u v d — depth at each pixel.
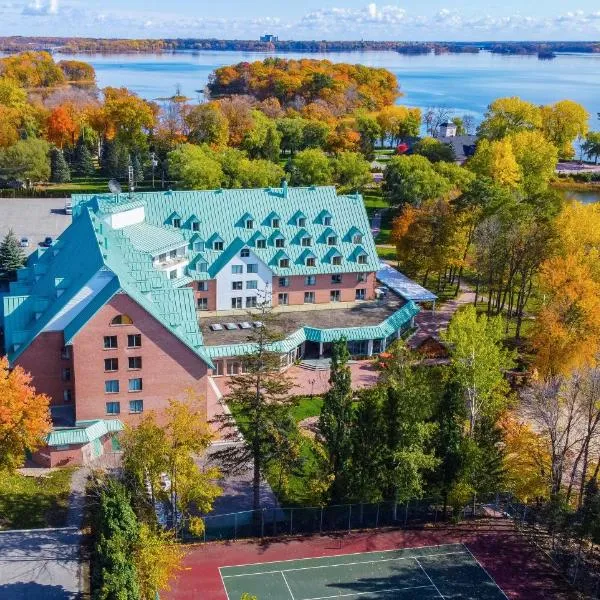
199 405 87.44
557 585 68.25
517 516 77.88
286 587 66.12
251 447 71.62
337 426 71.19
